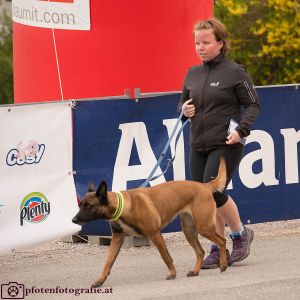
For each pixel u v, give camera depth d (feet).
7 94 98.02
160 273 35.37
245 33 90.94
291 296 29.63
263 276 33.42
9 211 38.06
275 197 44.93
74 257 40.19
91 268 37.17
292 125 45.14
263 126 44.29
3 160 37.78
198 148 35.86
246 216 44.16
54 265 38.27
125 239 42.09
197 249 35.01
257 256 38.55
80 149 40.40
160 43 51.19
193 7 52.90
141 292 31.19
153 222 32.89
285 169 45.11
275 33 86.33
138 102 41.81
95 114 40.68
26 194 38.58
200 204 34.09
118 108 41.29
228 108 35.22
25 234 38.50
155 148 42.39
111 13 50.24
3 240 37.76
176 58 51.80
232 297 29.68
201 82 35.53
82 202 32.14
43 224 39.17
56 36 51.03
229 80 34.94
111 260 33.12
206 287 31.55
